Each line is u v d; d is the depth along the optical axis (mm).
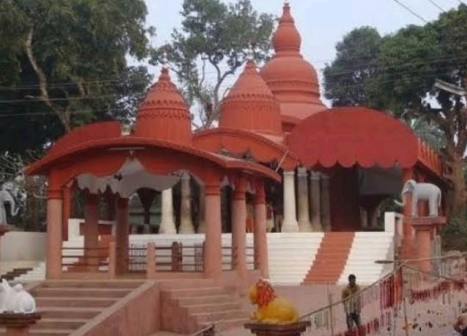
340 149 30953
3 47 34969
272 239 29484
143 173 24469
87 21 37469
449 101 37875
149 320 19094
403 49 38406
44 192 37438
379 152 30578
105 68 38938
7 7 34406
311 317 16156
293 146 31375
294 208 31438
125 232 24625
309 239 29188
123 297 19125
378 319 15477
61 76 37438
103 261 24688
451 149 37125
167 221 33594
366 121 30812
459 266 22438
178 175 25672
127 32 39125
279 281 27625
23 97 39125
